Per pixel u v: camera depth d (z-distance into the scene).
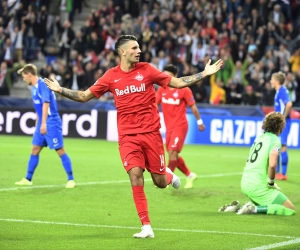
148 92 11.36
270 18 39.62
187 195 16.56
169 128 17.62
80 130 35.66
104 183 18.50
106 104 35.28
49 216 12.99
